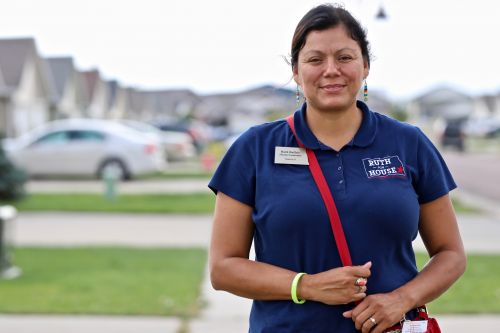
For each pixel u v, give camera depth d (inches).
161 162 804.0
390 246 97.8
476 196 689.6
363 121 102.1
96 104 2075.5
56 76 1712.6
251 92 3189.0
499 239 415.5
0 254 309.0
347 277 93.4
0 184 565.0
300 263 98.1
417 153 102.5
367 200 96.6
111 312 249.1
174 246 389.4
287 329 98.3
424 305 100.7
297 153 99.6
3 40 1395.2
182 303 261.3
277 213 97.4
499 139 2479.1
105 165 773.3
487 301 262.4
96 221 487.2
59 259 346.6
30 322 237.1
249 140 103.0
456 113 4180.6
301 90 103.7
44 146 770.8
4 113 1306.6
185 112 2827.3
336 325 97.1
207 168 968.9
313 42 99.3
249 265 99.1
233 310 254.1
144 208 545.6
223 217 102.7
